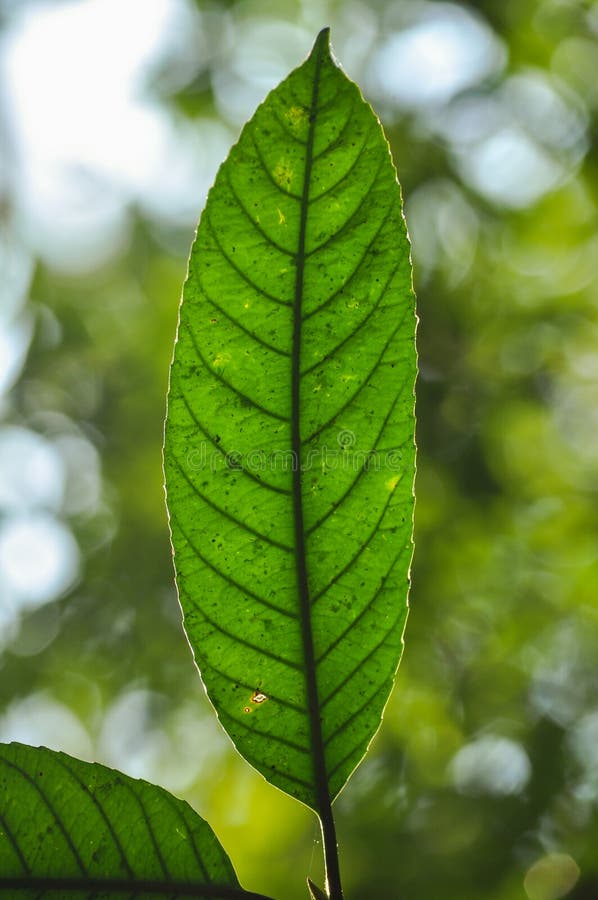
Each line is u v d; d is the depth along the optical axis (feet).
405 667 21.84
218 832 19.85
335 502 3.34
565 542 23.62
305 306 3.28
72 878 3.22
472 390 23.98
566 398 24.84
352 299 3.27
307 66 3.24
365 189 3.25
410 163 24.71
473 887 17.78
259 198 3.25
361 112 3.23
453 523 22.93
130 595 26.84
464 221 25.43
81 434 28.66
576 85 25.25
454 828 18.80
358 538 3.35
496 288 25.14
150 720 25.91
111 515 27.86
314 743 3.34
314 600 3.36
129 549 27.09
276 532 3.35
